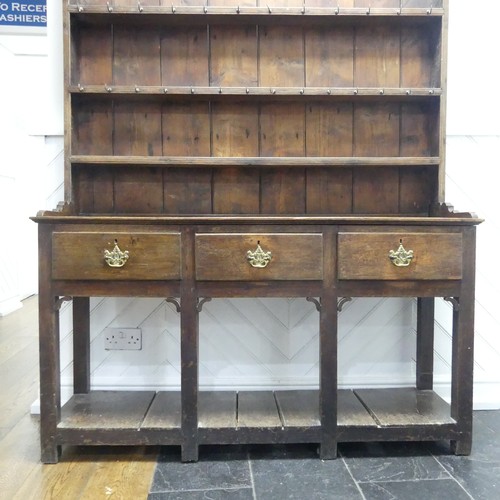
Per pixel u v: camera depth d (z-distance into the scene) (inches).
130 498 47.3
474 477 51.3
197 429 53.7
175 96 62.2
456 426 55.3
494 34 67.9
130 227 52.0
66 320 67.6
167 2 62.5
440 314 69.8
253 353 69.9
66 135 59.7
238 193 66.3
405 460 54.9
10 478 50.9
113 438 53.5
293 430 54.2
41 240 51.9
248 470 52.6
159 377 69.1
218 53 64.7
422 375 67.4
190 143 65.6
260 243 52.4
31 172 157.2
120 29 64.1
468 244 53.8
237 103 65.6
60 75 66.1
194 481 50.4
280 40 64.9
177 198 66.0
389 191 66.9
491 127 68.0
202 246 52.2
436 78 62.5
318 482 50.2
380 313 70.2
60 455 55.5
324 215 66.5
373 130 66.4
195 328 53.1
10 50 145.1
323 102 65.8
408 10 60.2
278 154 66.2
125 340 68.5
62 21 63.2
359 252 52.8
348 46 65.2
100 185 65.4
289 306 69.7
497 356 70.4
